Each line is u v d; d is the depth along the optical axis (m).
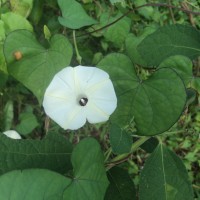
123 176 0.30
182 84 0.25
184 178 0.27
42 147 0.26
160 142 0.28
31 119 0.32
